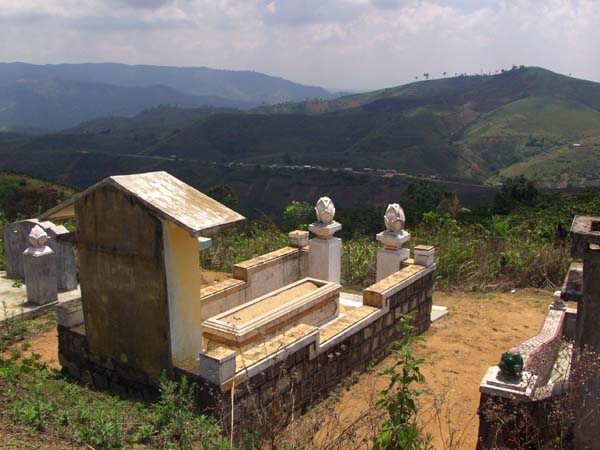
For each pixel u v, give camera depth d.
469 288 10.56
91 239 5.57
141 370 5.51
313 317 7.05
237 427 4.86
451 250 11.43
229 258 12.33
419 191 30.69
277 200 83.12
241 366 4.95
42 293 9.03
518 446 4.28
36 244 9.05
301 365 5.59
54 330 8.30
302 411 5.64
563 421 4.15
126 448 4.00
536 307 9.30
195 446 4.18
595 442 4.12
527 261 11.01
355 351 6.53
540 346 5.46
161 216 4.96
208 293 7.14
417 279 7.84
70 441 3.95
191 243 5.31
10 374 5.38
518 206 23.47
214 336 5.87
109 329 5.69
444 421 5.39
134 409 4.85
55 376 6.08
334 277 8.71
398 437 3.86
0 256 11.84
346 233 20.31
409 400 4.02
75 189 33.62
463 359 7.08
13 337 7.95
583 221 4.19
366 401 5.73
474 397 5.98
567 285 4.23
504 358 4.54
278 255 8.54
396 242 8.41
